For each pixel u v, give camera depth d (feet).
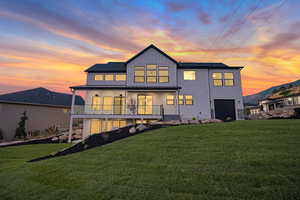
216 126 25.94
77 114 45.21
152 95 50.93
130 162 14.37
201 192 8.52
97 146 23.54
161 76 52.01
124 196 8.66
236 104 50.52
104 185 10.16
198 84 51.96
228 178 9.86
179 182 9.82
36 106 65.10
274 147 14.78
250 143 16.46
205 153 14.87
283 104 91.30
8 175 13.76
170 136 22.03
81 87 46.03
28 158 24.66
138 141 21.34
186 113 50.08
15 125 57.72
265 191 8.11
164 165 12.94
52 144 42.34
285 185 8.54
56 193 9.59
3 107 55.16
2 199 9.45
